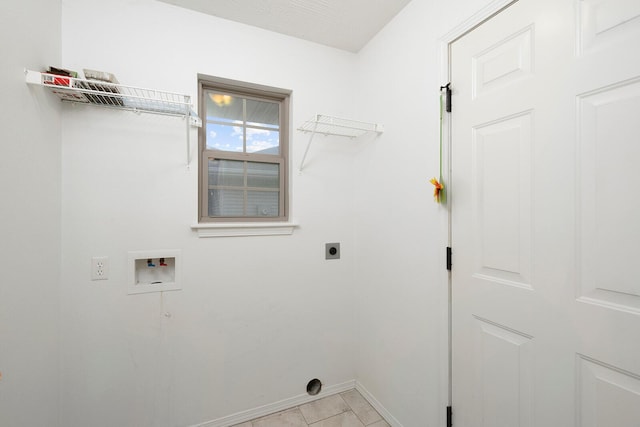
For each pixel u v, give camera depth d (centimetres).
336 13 151
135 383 138
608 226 75
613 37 73
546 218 88
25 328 98
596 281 78
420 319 136
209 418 152
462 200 116
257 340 164
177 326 146
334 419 161
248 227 160
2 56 84
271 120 178
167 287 144
